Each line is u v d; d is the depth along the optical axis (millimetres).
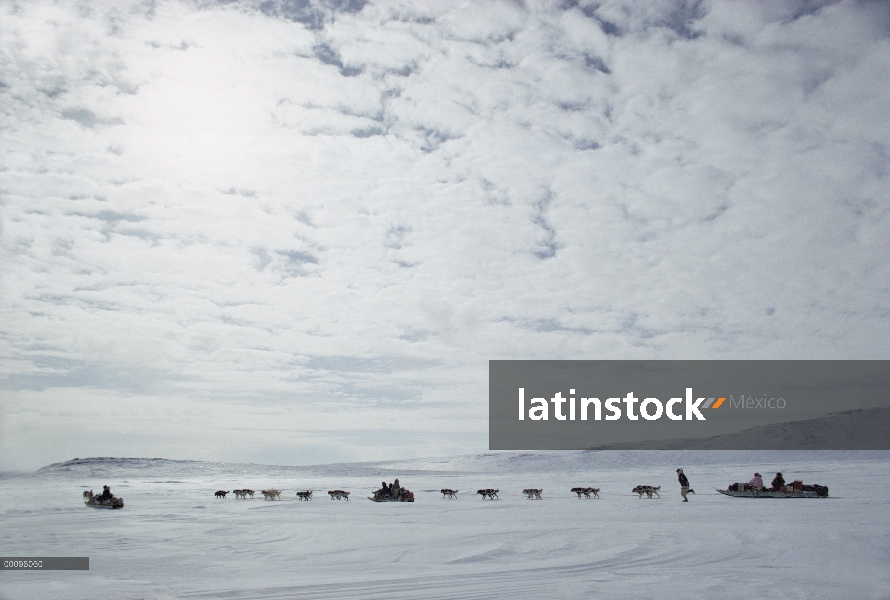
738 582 9672
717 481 43812
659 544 13594
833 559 11586
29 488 42969
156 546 14367
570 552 12852
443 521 19281
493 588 9445
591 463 84938
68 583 10180
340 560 12289
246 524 18953
